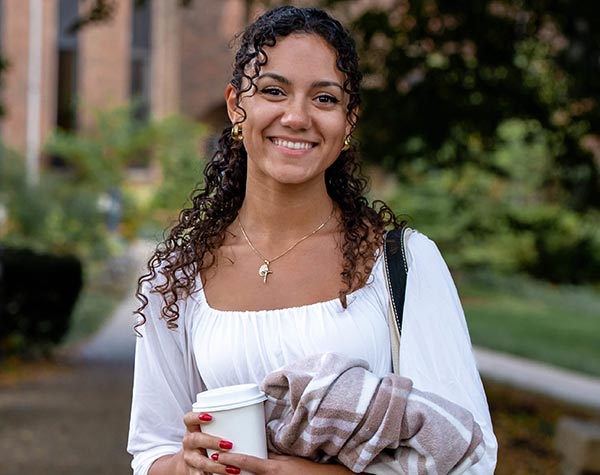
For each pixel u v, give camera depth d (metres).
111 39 30.33
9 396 9.89
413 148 9.90
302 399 2.08
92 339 14.80
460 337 2.24
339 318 2.22
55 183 24.97
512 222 12.68
